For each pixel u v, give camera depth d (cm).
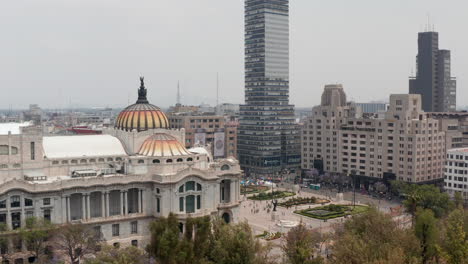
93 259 13150
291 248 13175
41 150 16462
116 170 17738
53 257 14412
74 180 15825
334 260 12475
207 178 17425
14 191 14925
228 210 18488
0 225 14312
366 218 14938
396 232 13475
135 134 18412
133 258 12625
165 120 19738
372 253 11781
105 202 16538
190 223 11175
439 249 12006
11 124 18988
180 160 17850
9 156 15925
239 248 11456
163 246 10612
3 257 14175
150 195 17275
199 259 10912
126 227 16825
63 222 15662
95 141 18575
